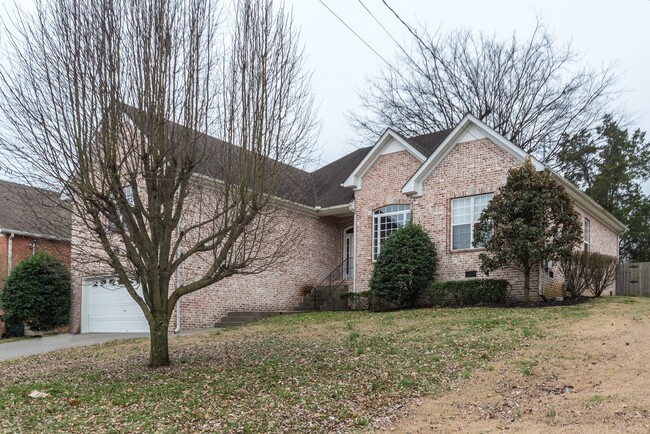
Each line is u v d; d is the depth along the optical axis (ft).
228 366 34.45
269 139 33.09
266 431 22.33
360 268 67.67
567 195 51.47
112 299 64.54
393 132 66.74
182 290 35.45
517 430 21.02
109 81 29.14
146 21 30.30
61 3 29.48
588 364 29.91
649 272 75.87
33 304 64.44
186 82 31.50
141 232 32.58
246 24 33.14
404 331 43.21
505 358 32.40
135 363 37.24
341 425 23.04
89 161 28.96
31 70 29.55
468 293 54.39
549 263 57.00
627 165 117.91
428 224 61.21
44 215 38.01
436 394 27.02
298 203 67.56
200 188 34.94
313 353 37.68
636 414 21.44
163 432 21.99
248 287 65.10
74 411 25.30
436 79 108.06
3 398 27.94
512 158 56.29
